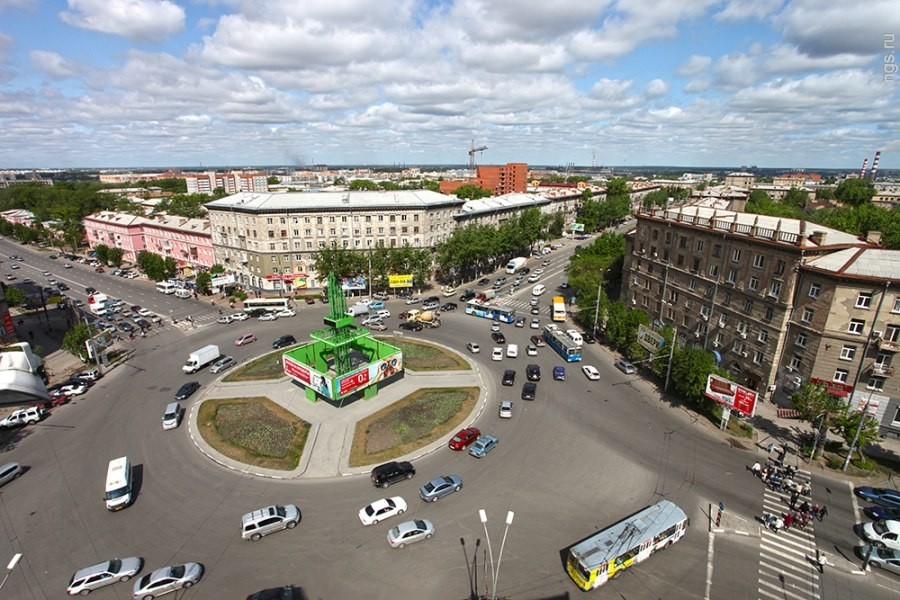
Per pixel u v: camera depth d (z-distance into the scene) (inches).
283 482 1756.9
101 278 5078.7
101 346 2792.8
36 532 1520.7
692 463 1860.2
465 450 1947.6
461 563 1379.2
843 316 2005.4
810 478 1785.2
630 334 2829.7
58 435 2094.0
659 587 1309.1
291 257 4335.6
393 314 3814.0
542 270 5315.0
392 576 1336.1
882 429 2034.9
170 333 3398.1
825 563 1401.3
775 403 2303.2
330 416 2224.4
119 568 1343.5
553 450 1940.2
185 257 5191.9
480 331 3415.4
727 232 2503.7
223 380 2620.6
